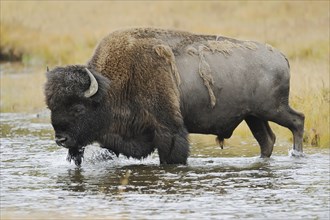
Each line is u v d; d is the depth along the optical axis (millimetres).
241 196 37250
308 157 48969
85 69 44906
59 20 144250
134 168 45781
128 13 150750
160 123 46031
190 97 46938
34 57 116188
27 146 55594
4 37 123375
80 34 128000
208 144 56594
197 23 133750
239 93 47688
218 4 151500
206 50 47625
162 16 144875
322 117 56344
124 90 46000
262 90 48000
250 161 48094
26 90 86062
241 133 60188
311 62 86812
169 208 34656
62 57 115625
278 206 35062
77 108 44469
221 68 47438
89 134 45438
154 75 45875
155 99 45812
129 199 36594
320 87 63656
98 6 158750
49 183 41031
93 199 36656
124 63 46031
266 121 49688
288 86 48812
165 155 46469
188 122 47688
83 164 47375
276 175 42875
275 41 108000
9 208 34750
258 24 128250
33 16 146625
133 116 46125
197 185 40125
